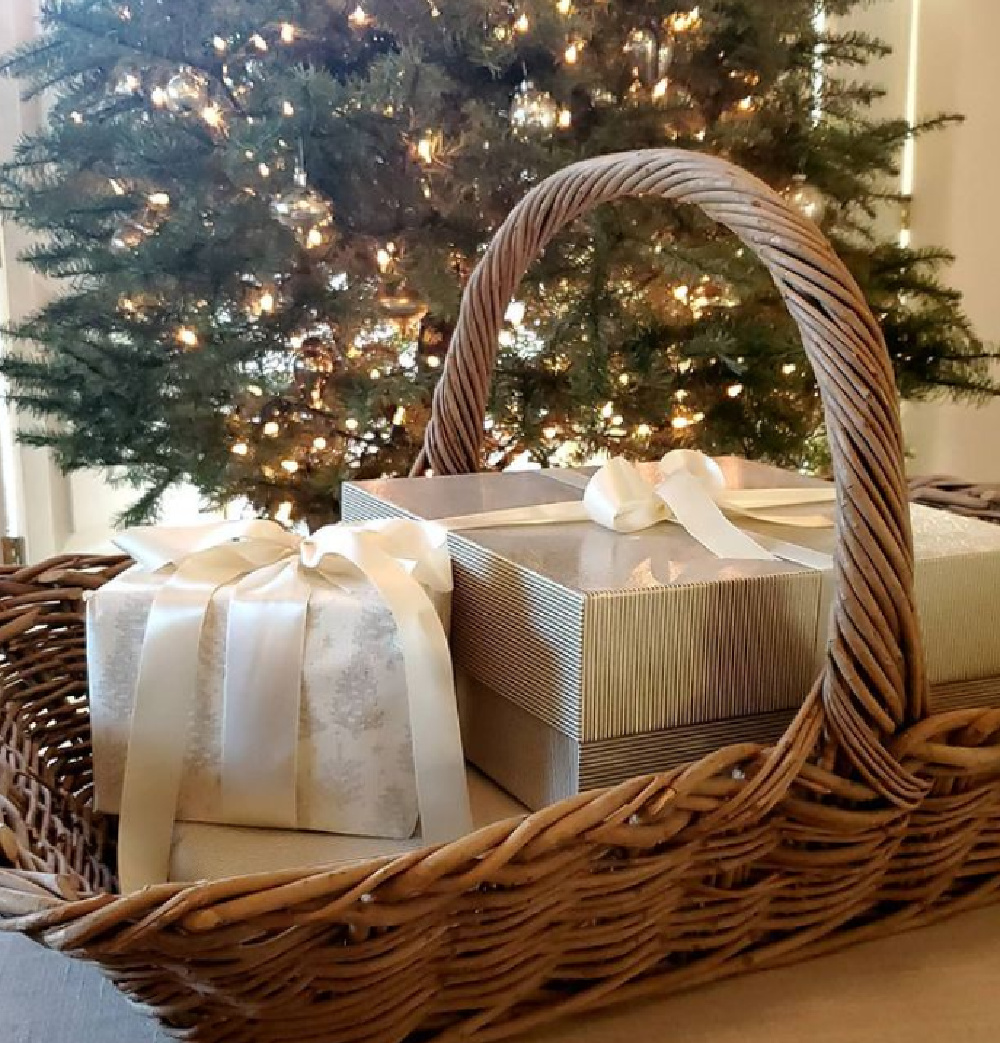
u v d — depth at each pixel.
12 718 0.62
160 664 0.53
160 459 1.70
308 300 1.68
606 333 1.68
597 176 0.63
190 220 1.61
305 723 0.53
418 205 1.70
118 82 1.72
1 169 1.70
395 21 1.64
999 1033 0.47
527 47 1.65
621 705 0.51
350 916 0.38
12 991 0.49
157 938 0.36
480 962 0.43
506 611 0.56
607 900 0.44
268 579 0.55
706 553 0.57
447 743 0.52
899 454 0.47
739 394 1.81
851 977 0.50
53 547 2.24
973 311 2.04
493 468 1.83
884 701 0.48
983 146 1.98
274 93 1.58
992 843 0.55
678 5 1.71
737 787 0.45
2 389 1.94
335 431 1.80
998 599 0.58
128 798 0.53
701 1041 0.46
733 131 1.71
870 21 2.25
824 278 0.47
